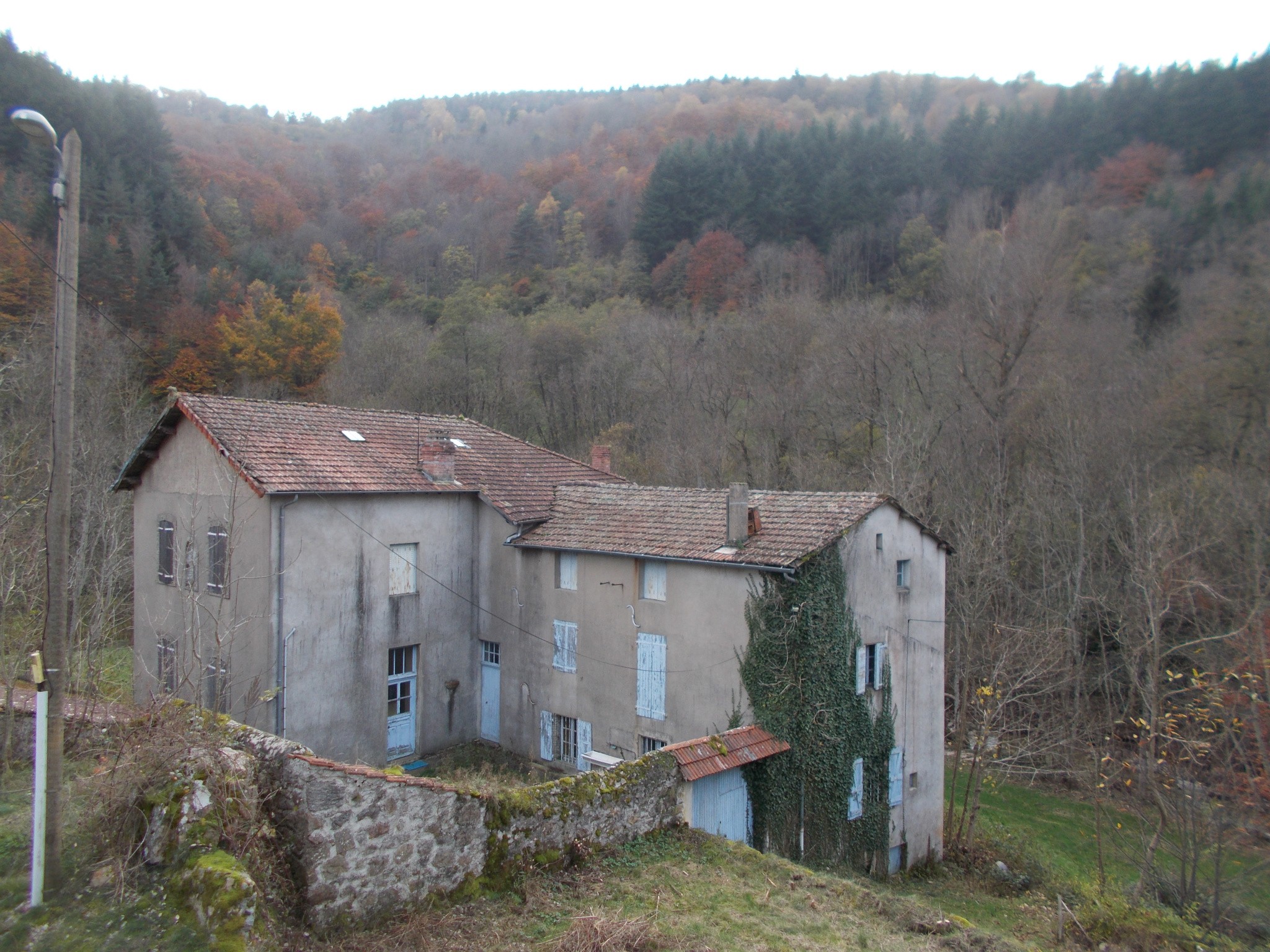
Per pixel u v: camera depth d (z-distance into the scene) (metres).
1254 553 23.58
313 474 18.56
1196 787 17.69
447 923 9.34
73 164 7.98
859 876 16.70
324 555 18.53
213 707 15.63
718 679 16.95
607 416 43.91
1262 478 26.14
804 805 16.11
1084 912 16.09
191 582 17.08
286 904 8.48
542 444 43.31
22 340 26.03
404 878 9.41
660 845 12.84
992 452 31.12
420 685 20.56
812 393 36.41
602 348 45.69
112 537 24.42
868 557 17.66
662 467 36.72
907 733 18.80
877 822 17.88
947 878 18.97
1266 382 28.48
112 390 31.80
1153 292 35.78
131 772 8.65
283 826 8.78
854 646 17.20
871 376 35.03
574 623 19.69
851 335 36.06
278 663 17.62
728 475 35.94
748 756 14.94
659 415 40.62
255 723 17.58
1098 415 30.08
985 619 25.58
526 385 45.91
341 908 8.81
